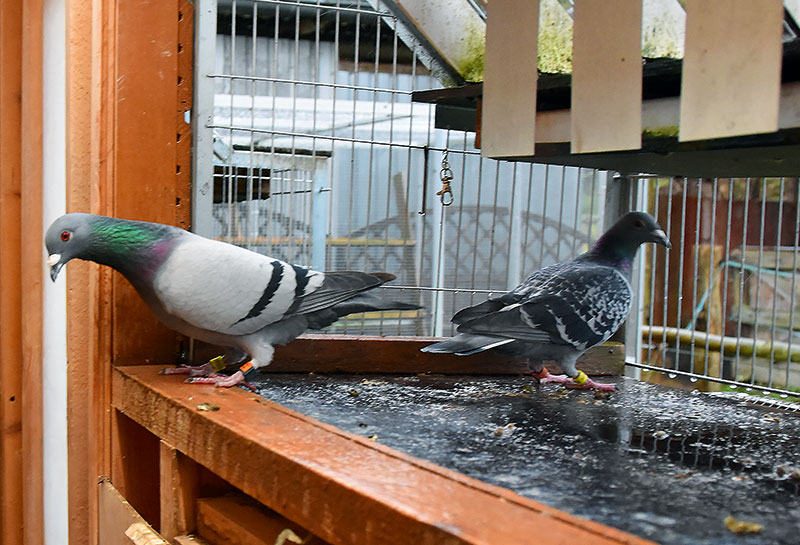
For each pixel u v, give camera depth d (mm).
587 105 1115
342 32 3043
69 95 1813
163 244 1641
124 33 1820
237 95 2904
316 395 1722
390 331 3014
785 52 976
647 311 3424
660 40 1660
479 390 1870
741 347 3223
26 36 2135
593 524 763
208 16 1901
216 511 1355
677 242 3301
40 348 2203
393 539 811
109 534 1724
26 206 2174
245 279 1668
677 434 1427
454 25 2035
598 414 1604
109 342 1821
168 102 1877
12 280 2254
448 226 2992
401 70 3086
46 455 2207
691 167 1512
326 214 2953
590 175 3082
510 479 1077
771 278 3170
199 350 1876
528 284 2039
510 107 1290
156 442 1879
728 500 993
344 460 997
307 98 3020
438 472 944
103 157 1828
